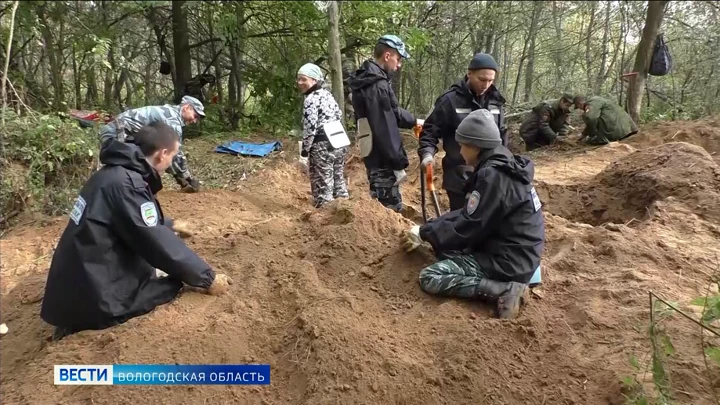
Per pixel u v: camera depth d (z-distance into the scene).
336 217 4.05
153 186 3.28
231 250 3.86
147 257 3.10
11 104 7.12
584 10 13.79
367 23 11.19
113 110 11.51
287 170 7.69
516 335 2.97
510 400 2.63
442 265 3.24
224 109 12.23
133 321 3.07
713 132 8.21
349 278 3.50
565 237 4.14
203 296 3.28
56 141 6.09
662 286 3.39
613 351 2.84
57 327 3.31
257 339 2.98
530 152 9.26
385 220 3.98
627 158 6.07
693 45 11.32
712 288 3.47
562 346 2.92
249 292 3.31
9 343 3.43
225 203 6.04
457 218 3.09
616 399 2.56
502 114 4.29
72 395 2.72
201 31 13.52
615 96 12.62
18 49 9.19
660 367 2.34
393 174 5.00
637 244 3.95
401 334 3.00
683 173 5.28
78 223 3.01
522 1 13.93
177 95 11.91
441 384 2.69
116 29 12.21
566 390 2.66
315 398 2.60
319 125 5.36
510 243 3.09
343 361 2.72
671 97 11.37
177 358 2.81
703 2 11.52
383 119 4.78
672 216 4.65
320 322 2.92
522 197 3.04
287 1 10.98
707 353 2.58
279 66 11.95
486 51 14.39
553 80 14.37
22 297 4.00
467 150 3.13
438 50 14.33
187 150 8.95
